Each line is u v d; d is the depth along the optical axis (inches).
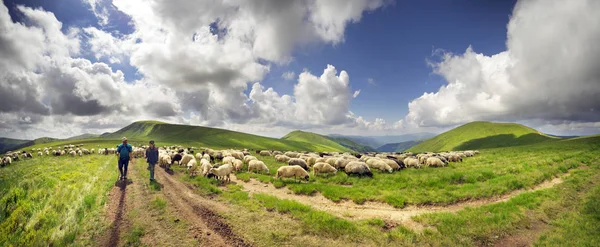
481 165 1121.4
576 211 451.8
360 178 823.7
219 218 396.8
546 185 669.9
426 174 856.3
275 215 418.0
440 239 344.5
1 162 1363.2
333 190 613.6
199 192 573.0
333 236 341.4
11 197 438.3
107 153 2143.2
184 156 1128.2
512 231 380.2
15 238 297.6
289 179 804.0
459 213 449.1
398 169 1126.4
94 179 644.7
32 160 1528.1
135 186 605.9
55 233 306.8
